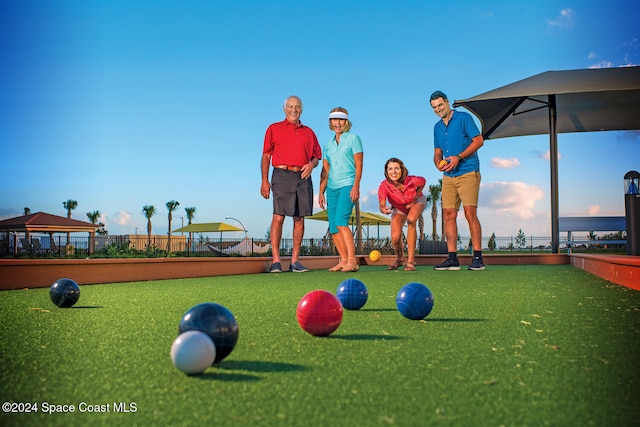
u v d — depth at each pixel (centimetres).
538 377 198
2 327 320
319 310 277
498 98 1028
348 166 863
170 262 778
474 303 429
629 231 848
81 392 182
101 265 689
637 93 1143
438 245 1858
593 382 192
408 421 152
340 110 843
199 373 201
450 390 182
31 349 253
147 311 400
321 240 2147
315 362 223
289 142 866
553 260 1177
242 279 750
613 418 154
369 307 415
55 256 2638
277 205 884
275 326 321
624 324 322
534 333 292
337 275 810
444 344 262
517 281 650
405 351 245
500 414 157
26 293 550
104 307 426
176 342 199
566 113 1274
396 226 930
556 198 1221
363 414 158
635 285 536
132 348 255
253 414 158
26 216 3612
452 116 841
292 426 148
